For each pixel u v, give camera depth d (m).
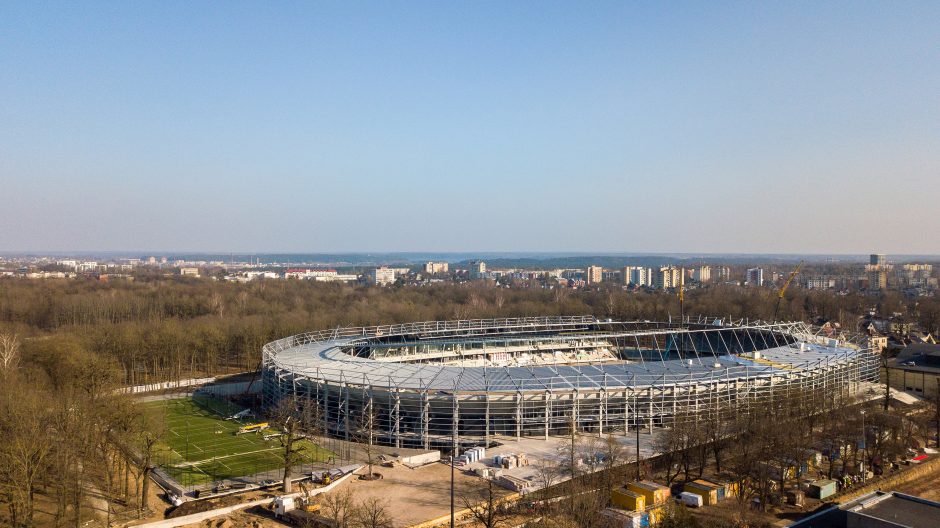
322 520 108.12
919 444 162.62
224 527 108.25
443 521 110.88
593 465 128.88
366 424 161.62
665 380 168.12
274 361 194.75
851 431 147.50
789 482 135.75
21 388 157.00
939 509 109.31
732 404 167.25
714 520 112.44
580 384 164.62
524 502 117.62
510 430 159.62
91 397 140.88
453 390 157.75
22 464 104.81
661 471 140.75
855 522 107.12
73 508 112.94
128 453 124.19
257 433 168.88
